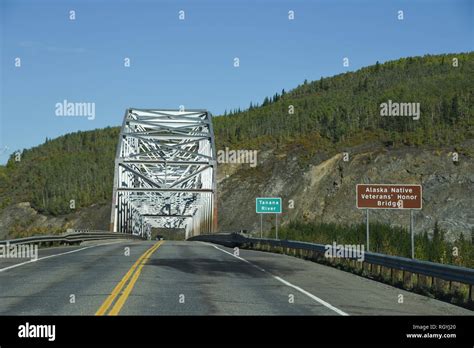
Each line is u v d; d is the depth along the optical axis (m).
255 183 113.56
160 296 13.64
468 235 76.00
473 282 12.75
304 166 110.62
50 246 38.50
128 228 79.25
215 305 12.45
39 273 18.95
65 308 11.81
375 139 113.81
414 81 167.62
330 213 92.56
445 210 83.75
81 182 156.62
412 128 113.31
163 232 157.25
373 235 42.53
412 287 16.30
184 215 101.06
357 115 134.88
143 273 19.09
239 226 99.88
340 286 16.77
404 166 96.75
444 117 117.56
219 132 177.50
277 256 30.23
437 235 38.97
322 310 12.09
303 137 129.75
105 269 20.48
